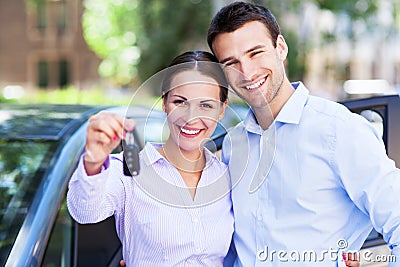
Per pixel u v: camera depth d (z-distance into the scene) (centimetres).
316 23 1562
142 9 1714
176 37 1655
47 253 240
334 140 202
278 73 208
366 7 1530
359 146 200
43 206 253
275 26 208
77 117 325
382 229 201
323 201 205
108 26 2017
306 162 205
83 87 2334
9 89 2073
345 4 1503
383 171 198
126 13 1809
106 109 346
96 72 2512
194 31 1656
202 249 204
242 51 203
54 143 291
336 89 1683
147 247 201
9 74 2531
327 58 1684
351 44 1644
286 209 208
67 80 2519
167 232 199
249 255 213
